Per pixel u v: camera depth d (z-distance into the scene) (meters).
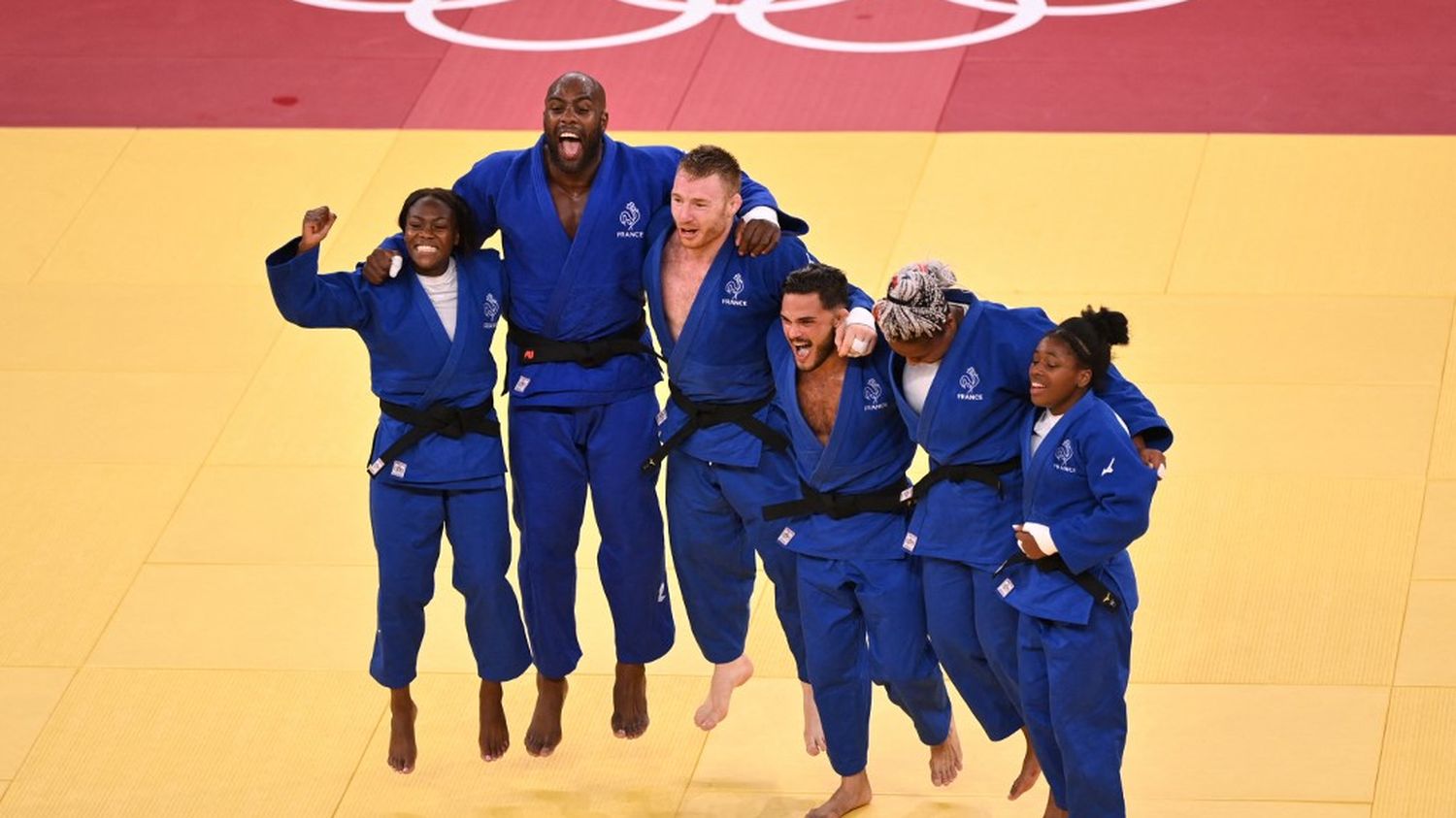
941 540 24.06
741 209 25.00
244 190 42.72
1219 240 39.06
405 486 25.36
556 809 26.81
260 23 49.59
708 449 25.42
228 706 29.05
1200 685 28.31
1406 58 44.78
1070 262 38.66
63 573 32.03
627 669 27.02
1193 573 30.52
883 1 48.75
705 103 44.78
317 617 30.84
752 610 30.67
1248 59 45.19
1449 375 34.81
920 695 25.20
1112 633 23.28
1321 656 28.66
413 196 24.62
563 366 25.53
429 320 24.80
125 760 28.06
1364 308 36.84
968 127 43.34
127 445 35.22
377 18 49.50
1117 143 42.41
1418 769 26.44
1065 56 45.78
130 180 43.38
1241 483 32.44
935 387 23.53
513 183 25.19
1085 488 23.03
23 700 29.27
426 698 29.11
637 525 26.09
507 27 48.53
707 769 27.47
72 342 38.28
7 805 27.20
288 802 27.17
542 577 26.12
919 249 39.19
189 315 38.94
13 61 48.56
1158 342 36.25
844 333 23.58
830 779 27.16
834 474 24.42
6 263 40.84
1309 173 40.91
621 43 47.44
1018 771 27.06
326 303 24.36
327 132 44.62
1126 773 26.75
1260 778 26.53
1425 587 29.86
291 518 33.19
